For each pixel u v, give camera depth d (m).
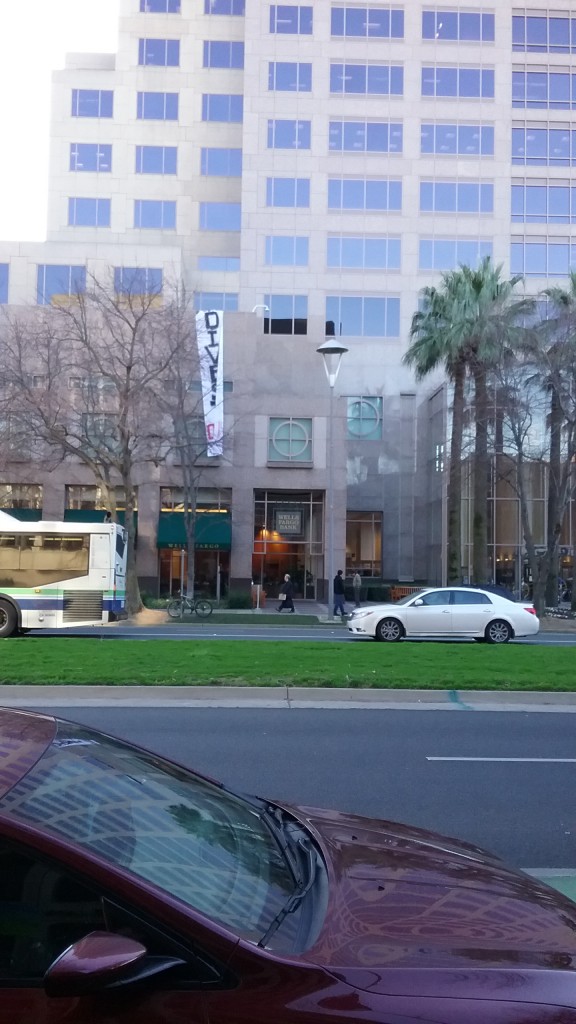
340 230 51.53
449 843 3.98
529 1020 2.44
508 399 33.34
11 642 18.81
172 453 40.03
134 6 54.19
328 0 51.97
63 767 3.11
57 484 41.00
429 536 49.72
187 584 40.69
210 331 40.22
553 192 51.97
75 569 24.16
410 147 51.81
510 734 10.99
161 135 53.72
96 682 13.03
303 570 44.16
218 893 2.77
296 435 42.94
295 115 51.72
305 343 43.28
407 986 2.49
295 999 2.40
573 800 8.17
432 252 51.62
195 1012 2.36
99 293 35.44
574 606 36.78
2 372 31.59
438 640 24.84
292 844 3.43
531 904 3.21
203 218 53.44
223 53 54.28
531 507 44.62
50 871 2.52
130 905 2.49
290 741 10.33
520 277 36.03
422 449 50.84
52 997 2.31
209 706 12.47
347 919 2.83
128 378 31.42
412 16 52.09
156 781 3.40
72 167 53.34
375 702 12.94
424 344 36.62
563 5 52.44
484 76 52.09
